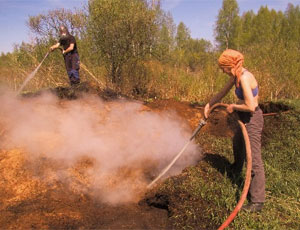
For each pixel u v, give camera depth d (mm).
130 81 8547
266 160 4301
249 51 10875
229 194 3213
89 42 8531
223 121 5875
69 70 6957
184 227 2832
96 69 8719
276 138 5016
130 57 8508
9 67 9898
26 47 9195
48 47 8938
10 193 3188
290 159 4312
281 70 8750
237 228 2766
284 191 3459
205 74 9219
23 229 2729
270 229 2781
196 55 14445
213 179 3512
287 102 6531
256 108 2998
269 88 8109
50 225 2812
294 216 3000
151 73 8938
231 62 2895
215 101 3404
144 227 2902
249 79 2887
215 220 2877
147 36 8352
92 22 8211
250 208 3025
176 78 8969
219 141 4758
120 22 7992
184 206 3035
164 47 9031
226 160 4008
